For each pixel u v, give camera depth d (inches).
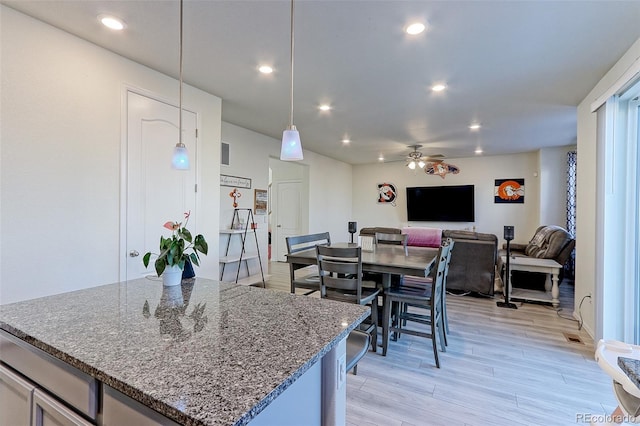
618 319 104.7
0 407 46.2
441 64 107.1
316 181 287.1
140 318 47.2
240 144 199.6
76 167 91.7
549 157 247.4
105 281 98.3
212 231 136.3
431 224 313.9
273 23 84.4
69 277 90.0
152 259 111.5
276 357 34.9
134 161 106.6
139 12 79.8
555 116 163.5
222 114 167.3
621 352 50.0
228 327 43.8
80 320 46.2
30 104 82.4
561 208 243.4
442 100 141.8
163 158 116.0
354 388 89.4
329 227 310.2
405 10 77.7
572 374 96.7
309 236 138.5
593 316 120.5
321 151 274.2
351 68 110.6
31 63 82.4
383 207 340.2
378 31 87.3
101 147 97.6
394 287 121.5
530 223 274.4
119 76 102.1
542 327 135.7
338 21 82.7
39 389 40.8
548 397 84.9
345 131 199.6
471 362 104.7
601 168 107.7
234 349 36.9
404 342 122.2
